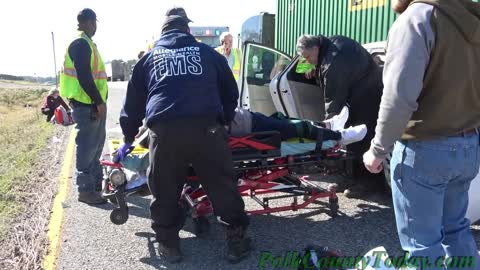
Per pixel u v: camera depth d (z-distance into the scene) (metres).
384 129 2.16
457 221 2.52
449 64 2.09
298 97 5.65
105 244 3.95
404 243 2.43
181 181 3.41
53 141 9.17
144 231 4.23
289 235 4.04
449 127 2.17
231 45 7.69
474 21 2.08
